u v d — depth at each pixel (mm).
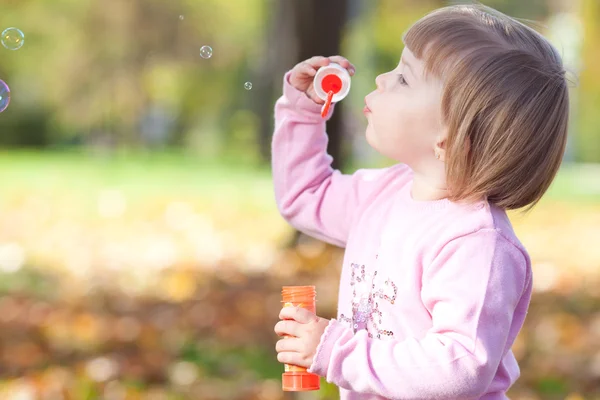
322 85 3316
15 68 36000
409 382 2701
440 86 2955
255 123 29906
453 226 2891
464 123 2896
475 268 2785
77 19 33688
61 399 6062
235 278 10648
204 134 39406
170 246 13375
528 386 6516
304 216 3518
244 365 6805
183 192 21172
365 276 3131
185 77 36500
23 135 38531
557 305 9516
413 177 3236
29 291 9891
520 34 3031
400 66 3092
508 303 2768
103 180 24422
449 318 2744
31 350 7285
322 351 2820
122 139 36031
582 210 20156
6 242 13734
